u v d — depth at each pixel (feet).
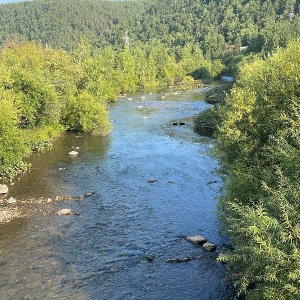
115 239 85.92
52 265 75.36
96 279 71.10
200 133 185.37
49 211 99.81
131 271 73.87
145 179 123.95
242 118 81.30
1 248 81.20
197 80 447.42
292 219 41.01
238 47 642.22
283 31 409.28
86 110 184.34
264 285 43.83
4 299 64.75
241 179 67.36
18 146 123.65
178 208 102.01
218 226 87.76
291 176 52.03
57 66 230.07
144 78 411.13
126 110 252.83
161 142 169.68
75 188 116.06
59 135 180.75
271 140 71.15
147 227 91.66
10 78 155.12
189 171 130.62
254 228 38.32
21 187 116.47
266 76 82.74
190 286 68.95
